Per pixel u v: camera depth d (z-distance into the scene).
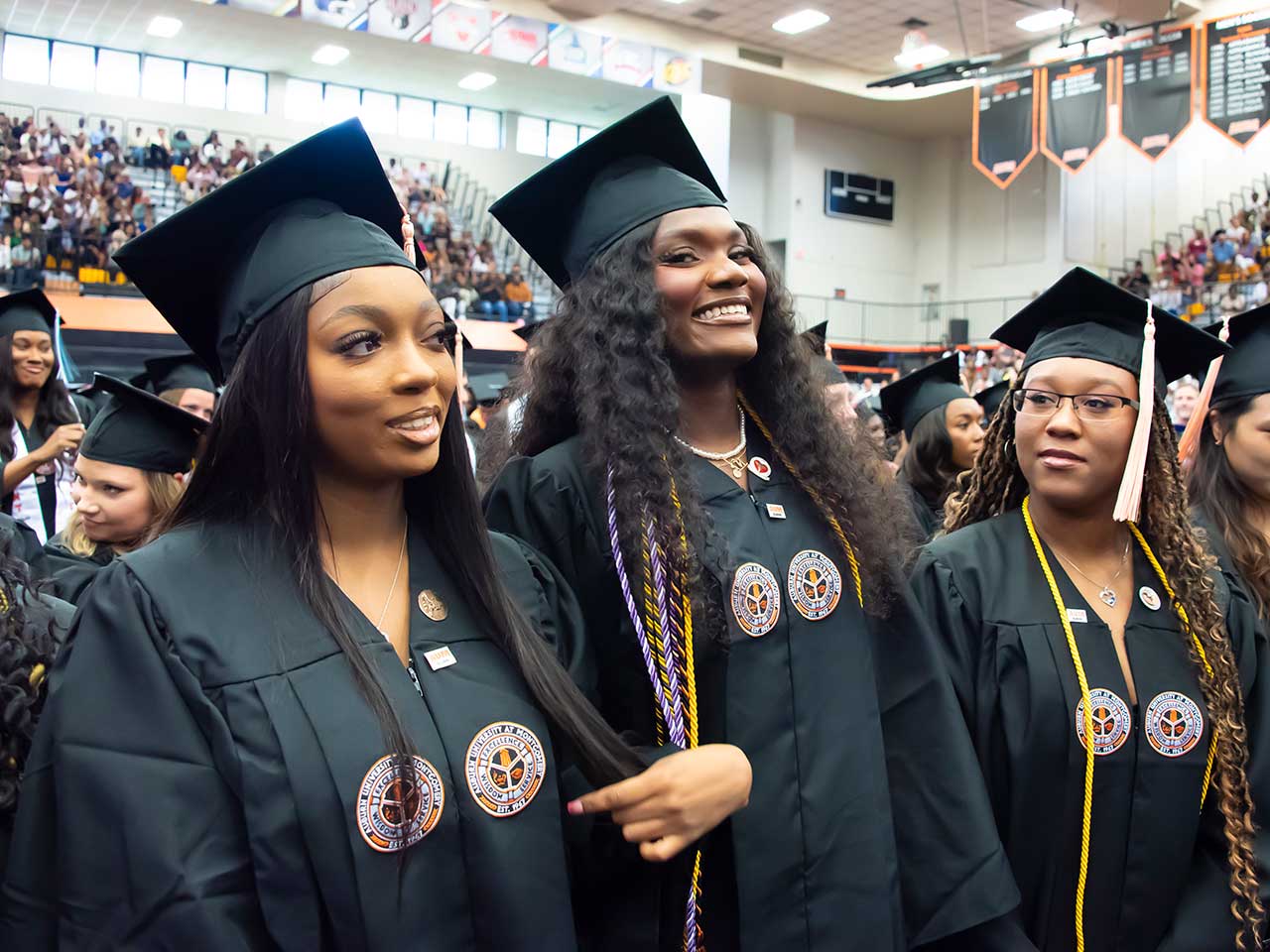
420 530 1.44
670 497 1.67
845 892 1.60
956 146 22.50
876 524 1.85
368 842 1.18
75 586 2.68
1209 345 2.02
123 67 19.56
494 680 1.35
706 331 1.74
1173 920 1.87
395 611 1.35
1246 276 18.34
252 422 1.30
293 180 1.35
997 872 1.72
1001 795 1.92
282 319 1.25
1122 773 1.87
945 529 2.46
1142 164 20.94
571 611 1.63
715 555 1.65
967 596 2.01
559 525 1.72
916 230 23.00
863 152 22.14
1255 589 2.26
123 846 1.13
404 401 1.26
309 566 1.27
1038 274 21.17
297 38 18.66
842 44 17.45
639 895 1.60
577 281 1.86
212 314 1.51
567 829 1.50
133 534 2.85
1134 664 1.93
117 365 11.98
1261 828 1.94
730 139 21.48
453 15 14.59
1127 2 14.48
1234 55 11.53
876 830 1.65
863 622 1.78
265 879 1.14
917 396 4.54
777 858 1.58
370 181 1.40
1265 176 19.53
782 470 1.85
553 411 1.89
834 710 1.67
